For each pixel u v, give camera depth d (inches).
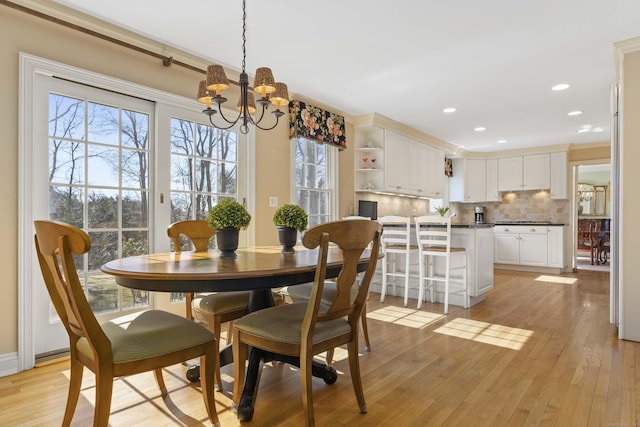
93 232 105.7
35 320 93.4
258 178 149.6
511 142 256.2
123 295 112.2
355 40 111.5
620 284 111.3
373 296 175.3
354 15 97.7
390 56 122.5
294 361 80.4
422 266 152.3
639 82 108.0
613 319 127.3
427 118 197.6
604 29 104.6
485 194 290.8
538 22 101.0
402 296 175.0
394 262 177.6
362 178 204.1
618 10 95.0
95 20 99.9
